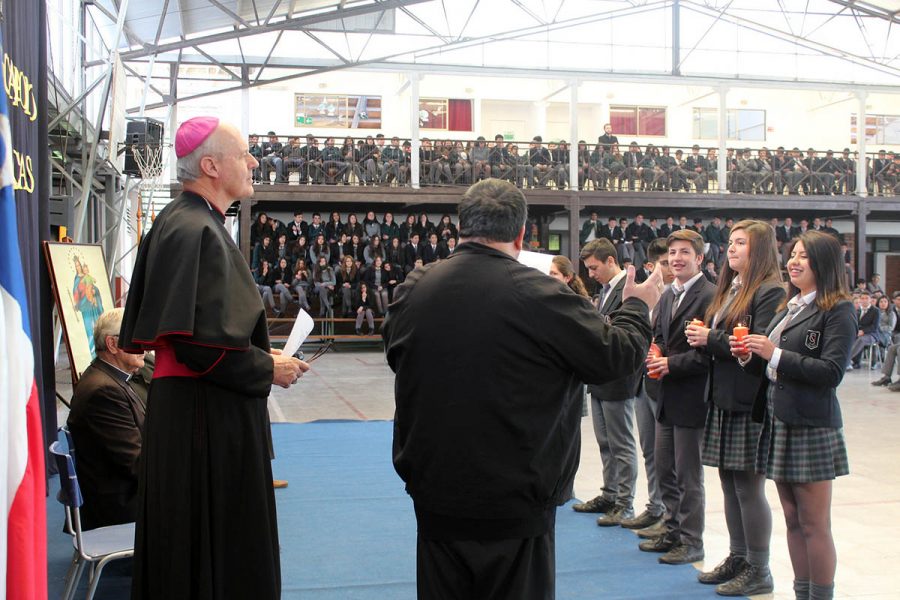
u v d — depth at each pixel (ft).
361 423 28.40
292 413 30.99
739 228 12.03
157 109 62.23
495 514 6.64
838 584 12.64
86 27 45.47
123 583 12.78
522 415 6.66
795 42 70.64
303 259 58.08
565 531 15.29
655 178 64.69
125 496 11.82
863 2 68.74
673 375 13.14
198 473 7.56
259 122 70.08
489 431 6.66
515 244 7.26
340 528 15.60
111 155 32.65
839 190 68.28
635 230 63.82
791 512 10.82
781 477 10.29
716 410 12.10
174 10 47.01
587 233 63.77
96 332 12.10
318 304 59.31
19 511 6.08
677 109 76.64
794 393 10.18
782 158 67.77
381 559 13.74
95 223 52.42
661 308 13.75
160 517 7.48
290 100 70.54
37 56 19.54
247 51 60.18
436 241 60.18
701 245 13.42
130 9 45.93
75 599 11.97
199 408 7.61
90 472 11.69
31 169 18.49
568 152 64.95
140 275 7.95
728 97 77.05
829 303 10.21
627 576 12.75
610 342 6.75
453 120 73.67
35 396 6.41
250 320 7.62
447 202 60.95
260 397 7.77
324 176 60.54
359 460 22.16
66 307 20.56
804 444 10.22
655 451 14.56
